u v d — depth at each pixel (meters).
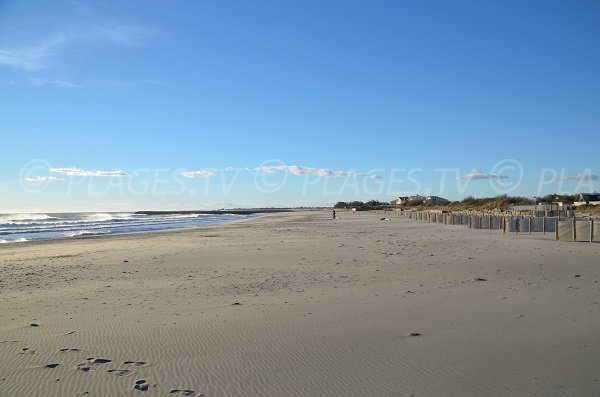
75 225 67.69
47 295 11.46
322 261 17.92
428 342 7.12
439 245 24.53
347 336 7.48
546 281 12.59
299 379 5.70
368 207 186.75
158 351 6.79
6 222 82.50
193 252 22.45
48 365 6.20
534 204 78.94
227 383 5.58
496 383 5.50
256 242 28.67
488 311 9.09
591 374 5.73
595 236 26.11
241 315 9.00
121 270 16.12
